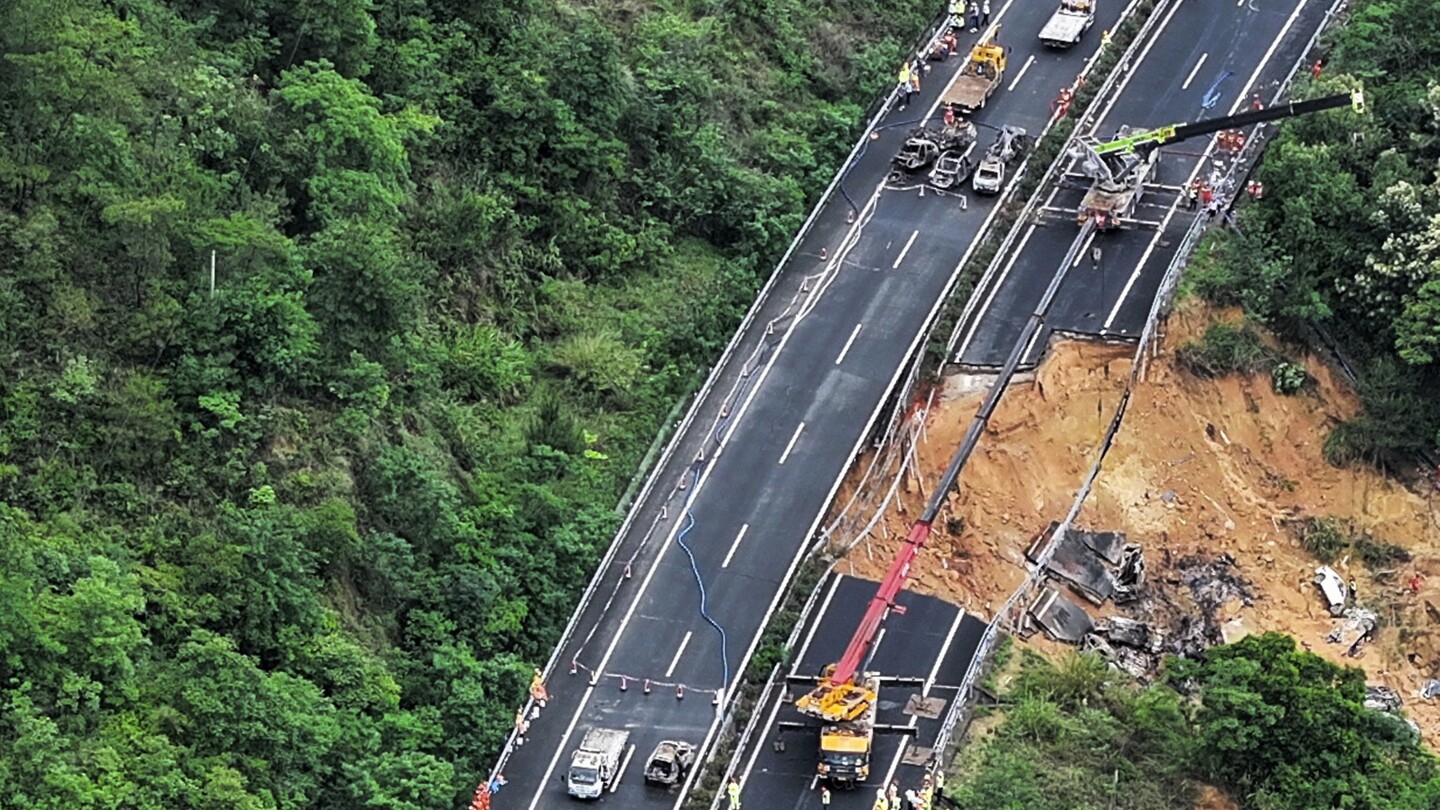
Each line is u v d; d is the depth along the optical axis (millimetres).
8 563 97188
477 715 109812
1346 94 132500
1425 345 132500
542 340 129125
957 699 113562
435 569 114875
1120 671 120562
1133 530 129375
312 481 112375
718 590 118688
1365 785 109750
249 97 123438
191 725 99625
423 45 133875
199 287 113938
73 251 112562
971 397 129000
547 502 118562
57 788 93312
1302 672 112812
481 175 131625
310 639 106875
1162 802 110062
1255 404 133875
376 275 117062
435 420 121000
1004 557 125562
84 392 108250
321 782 103625
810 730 112062
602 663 115312
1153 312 132375
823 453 125125
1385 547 132000
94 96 115625
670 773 108500
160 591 103125
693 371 129000
